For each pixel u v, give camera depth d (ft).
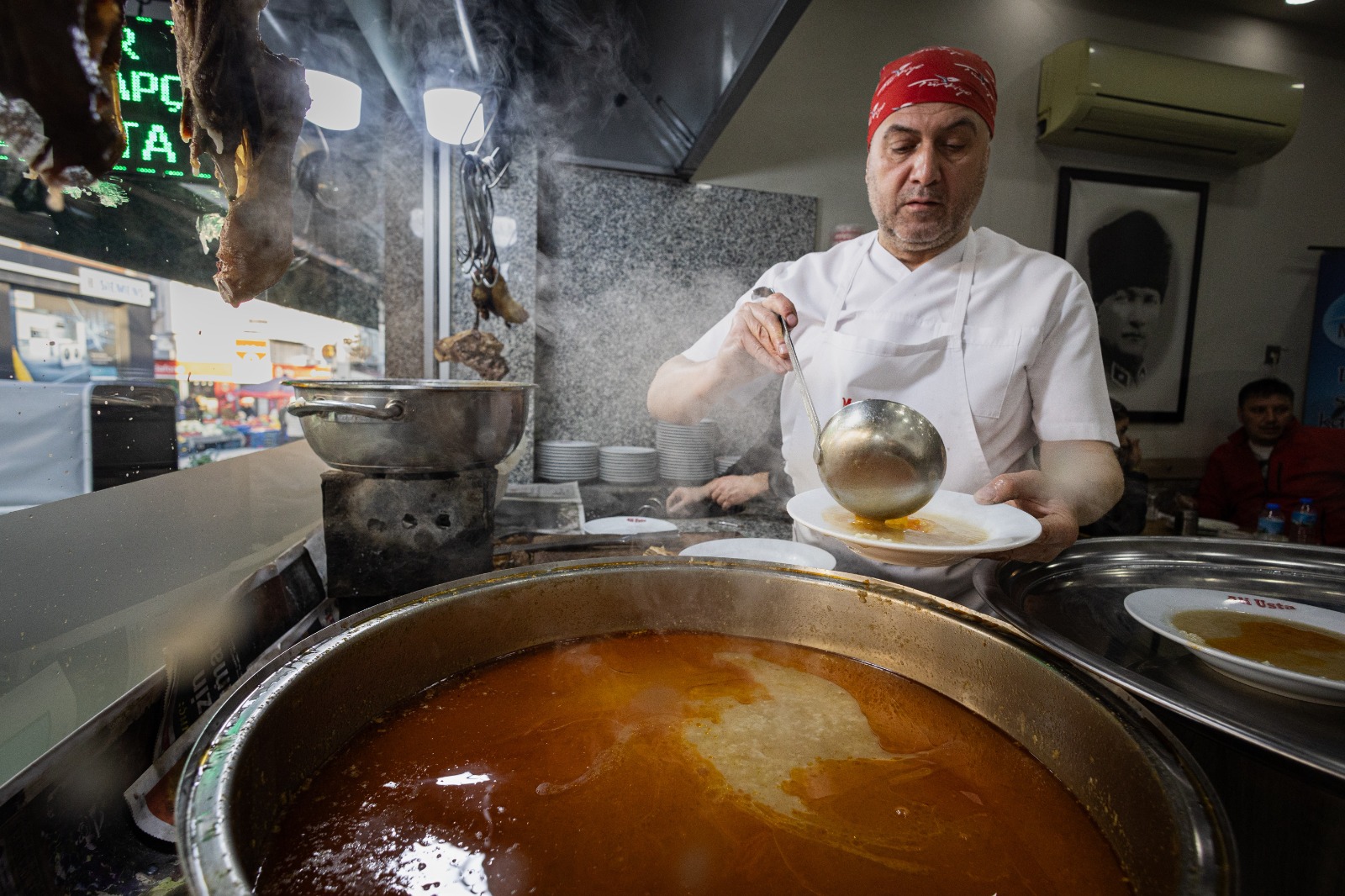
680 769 2.16
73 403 3.00
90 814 1.82
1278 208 12.80
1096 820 1.94
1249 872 1.80
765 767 2.18
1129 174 11.84
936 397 4.74
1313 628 2.71
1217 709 2.27
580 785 2.07
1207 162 12.17
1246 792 1.82
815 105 10.66
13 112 1.70
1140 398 12.46
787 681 2.69
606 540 4.88
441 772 2.10
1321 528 10.84
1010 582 3.05
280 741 1.84
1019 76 11.28
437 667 2.58
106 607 2.51
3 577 2.09
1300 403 13.35
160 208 4.18
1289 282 13.03
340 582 3.17
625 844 1.84
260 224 2.38
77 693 2.18
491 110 6.40
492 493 3.39
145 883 1.74
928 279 4.75
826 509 3.47
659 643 2.98
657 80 6.92
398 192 8.90
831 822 1.95
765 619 3.02
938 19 10.91
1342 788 1.56
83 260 3.51
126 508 2.68
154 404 3.40
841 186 10.87
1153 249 12.10
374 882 1.68
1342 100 12.90
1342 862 1.58
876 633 2.80
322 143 7.13
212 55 2.11
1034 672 2.26
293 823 1.83
